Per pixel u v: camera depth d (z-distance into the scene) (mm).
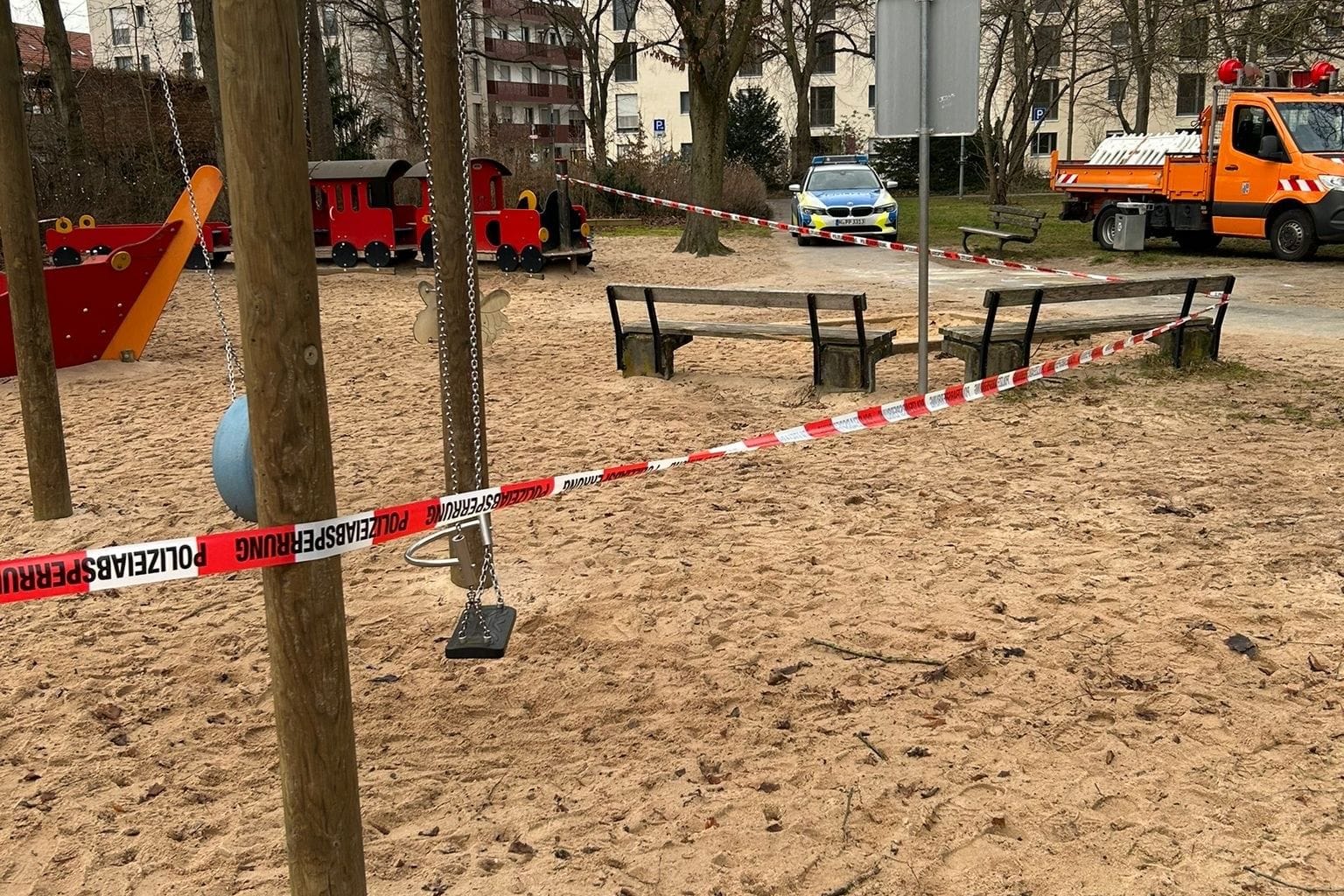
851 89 62469
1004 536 5715
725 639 4621
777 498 6406
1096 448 7289
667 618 4828
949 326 12141
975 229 22000
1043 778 3537
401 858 3219
